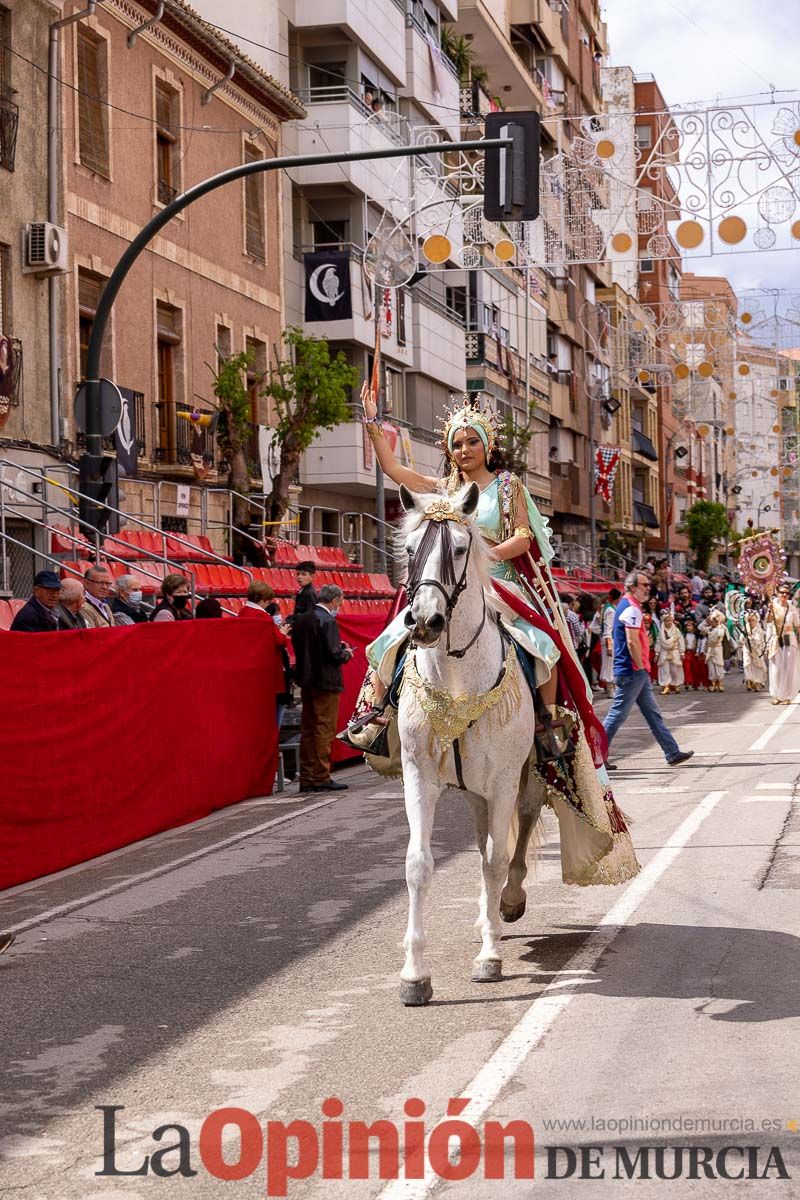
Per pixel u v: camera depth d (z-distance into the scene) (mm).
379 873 9898
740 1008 6238
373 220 36781
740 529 116750
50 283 23172
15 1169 4762
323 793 14750
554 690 7211
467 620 6496
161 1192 4527
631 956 7250
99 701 11398
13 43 22375
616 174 27109
